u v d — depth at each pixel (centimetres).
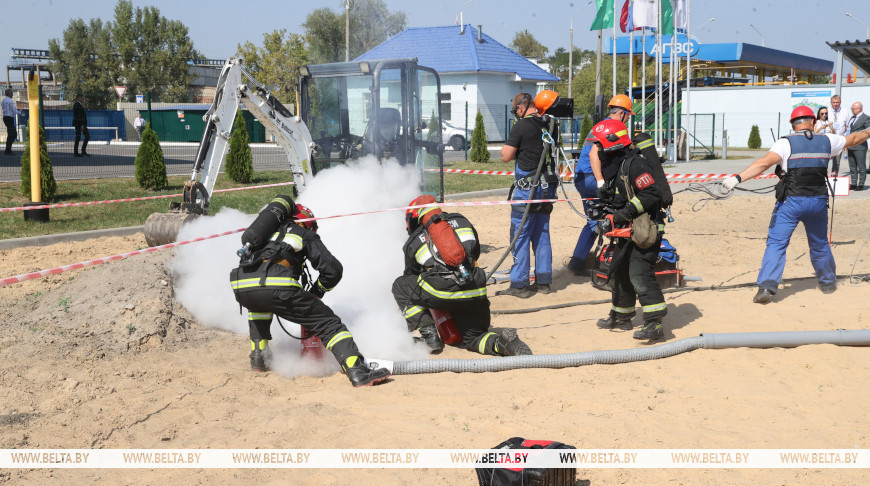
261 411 483
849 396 502
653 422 457
